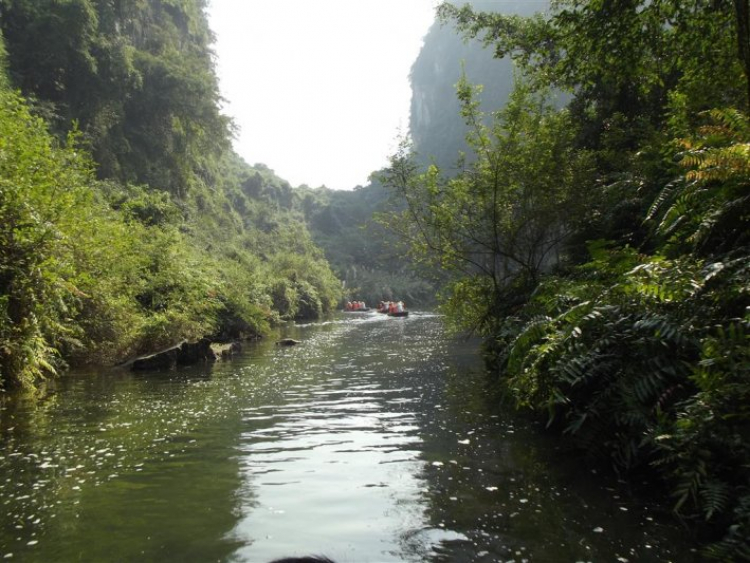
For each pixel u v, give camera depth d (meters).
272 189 117.50
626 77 8.31
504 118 10.11
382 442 5.28
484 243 10.38
